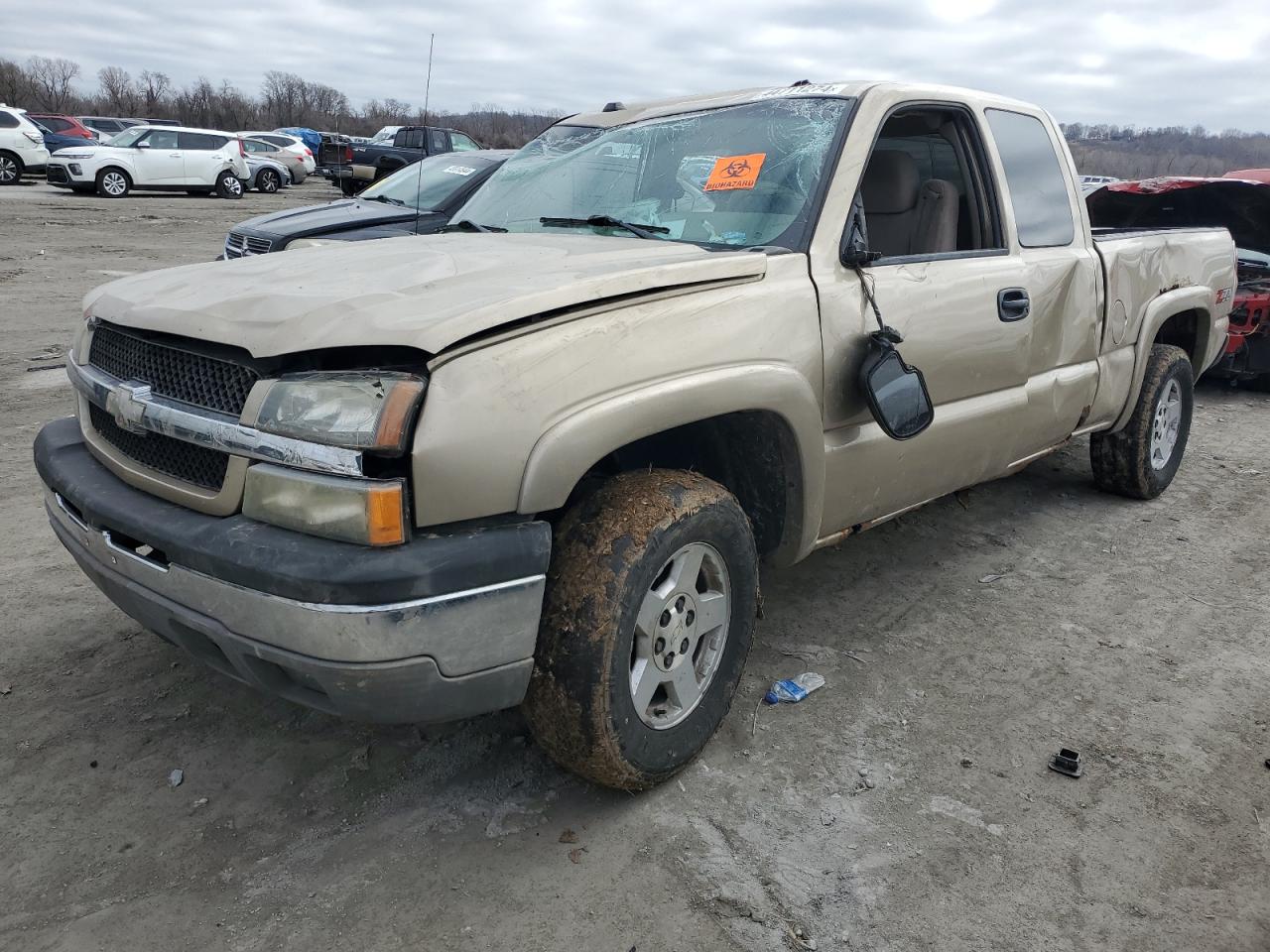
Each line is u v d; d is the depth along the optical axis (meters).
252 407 2.03
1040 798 2.59
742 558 2.62
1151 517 4.90
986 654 3.40
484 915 2.13
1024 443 3.81
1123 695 3.14
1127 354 4.46
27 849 2.30
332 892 2.19
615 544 2.26
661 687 2.55
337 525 1.94
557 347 2.13
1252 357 7.60
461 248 2.84
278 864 2.27
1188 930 2.14
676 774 2.63
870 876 2.28
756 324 2.57
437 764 2.67
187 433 2.13
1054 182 4.02
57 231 15.18
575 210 3.37
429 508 1.97
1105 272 4.15
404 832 2.39
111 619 3.44
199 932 2.06
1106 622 3.68
